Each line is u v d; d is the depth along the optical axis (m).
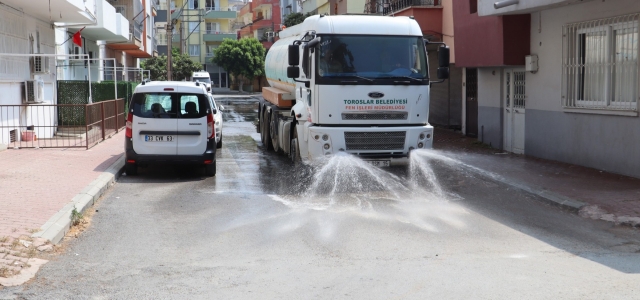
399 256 7.46
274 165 15.57
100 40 33.72
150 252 7.73
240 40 77.06
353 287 6.26
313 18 13.36
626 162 12.53
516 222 9.34
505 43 16.03
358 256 7.47
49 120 21.45
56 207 9.52
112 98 26.94
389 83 12.63
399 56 12.81
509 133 17.53
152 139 13.40
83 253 7.65
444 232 8.68
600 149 13.34
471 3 18.12
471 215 9.80
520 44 16.02
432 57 25.50
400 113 12.74
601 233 8.70
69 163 14.34
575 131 14.20
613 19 12.68
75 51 28.61
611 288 6.16
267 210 10.19
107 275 6.73
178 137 13.44
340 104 12.49
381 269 6.90
